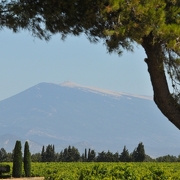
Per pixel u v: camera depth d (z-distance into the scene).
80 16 23.84
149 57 23.30
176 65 23.31
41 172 78.44
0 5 26.05
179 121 23.19
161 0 22.22
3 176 71.25
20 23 26.91
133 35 22.34
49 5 24.06
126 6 22.12
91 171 60.09
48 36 27.05
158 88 23.20
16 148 73.94
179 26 21.91
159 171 58.44
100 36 24.30
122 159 180.50
